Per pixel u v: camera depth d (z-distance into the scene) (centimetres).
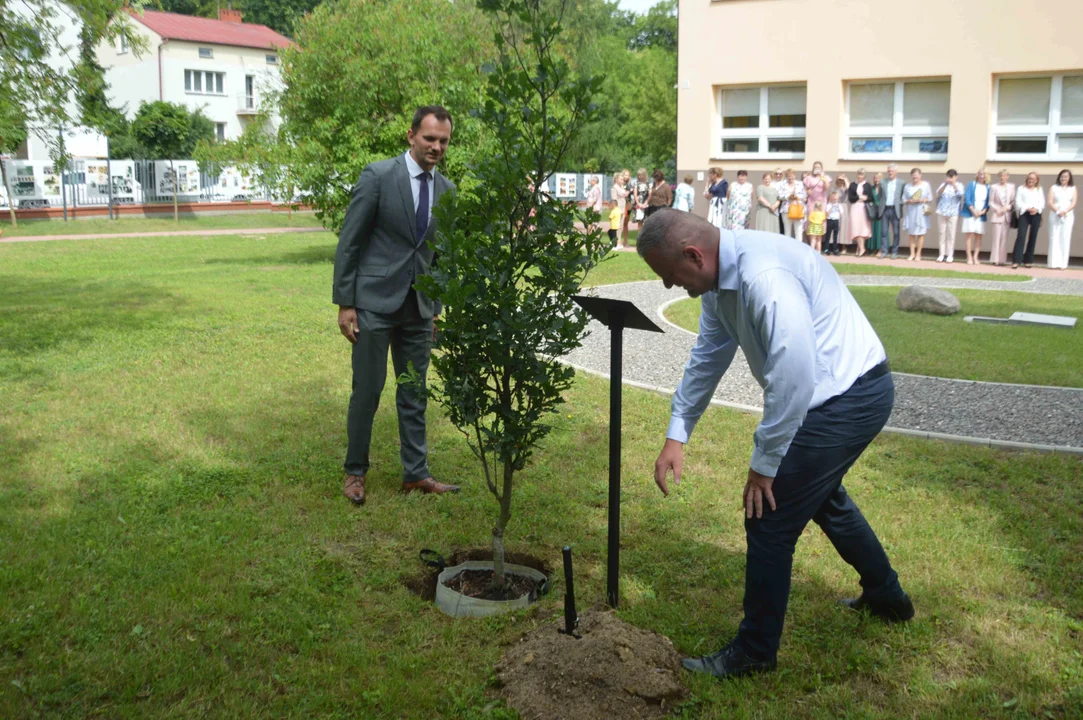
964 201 1917
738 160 2295
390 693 339
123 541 474
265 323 1130
